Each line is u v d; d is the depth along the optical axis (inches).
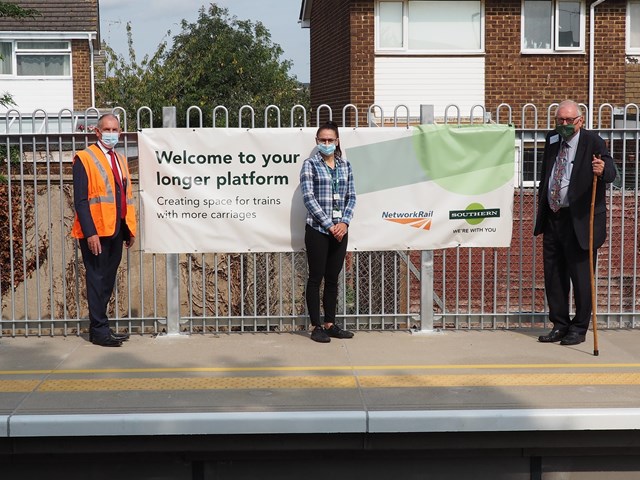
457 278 322.3
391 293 334.6
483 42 792.9
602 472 240.2
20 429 226.2
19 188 336.8
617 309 350.0
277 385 256.2
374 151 306.8
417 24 791.7
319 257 301.4
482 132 309.7
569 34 802.8
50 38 1120.2
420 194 310.0
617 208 366.9
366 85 791.7
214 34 1122.7
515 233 378.6
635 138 316.8
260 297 339.0
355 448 231.6
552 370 272.1
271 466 237.6
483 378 263.0
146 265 342.0
